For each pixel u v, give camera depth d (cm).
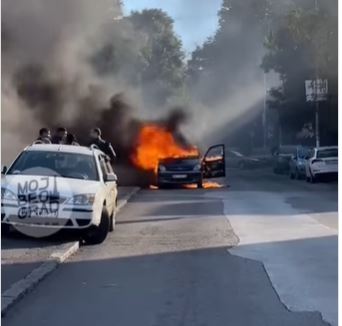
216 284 927
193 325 723
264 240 1331
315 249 1218
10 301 780
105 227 1297
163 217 1775
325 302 818
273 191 2784
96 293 870
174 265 1071
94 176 1334
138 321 738
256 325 721
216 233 1441
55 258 1057
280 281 945
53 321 736
